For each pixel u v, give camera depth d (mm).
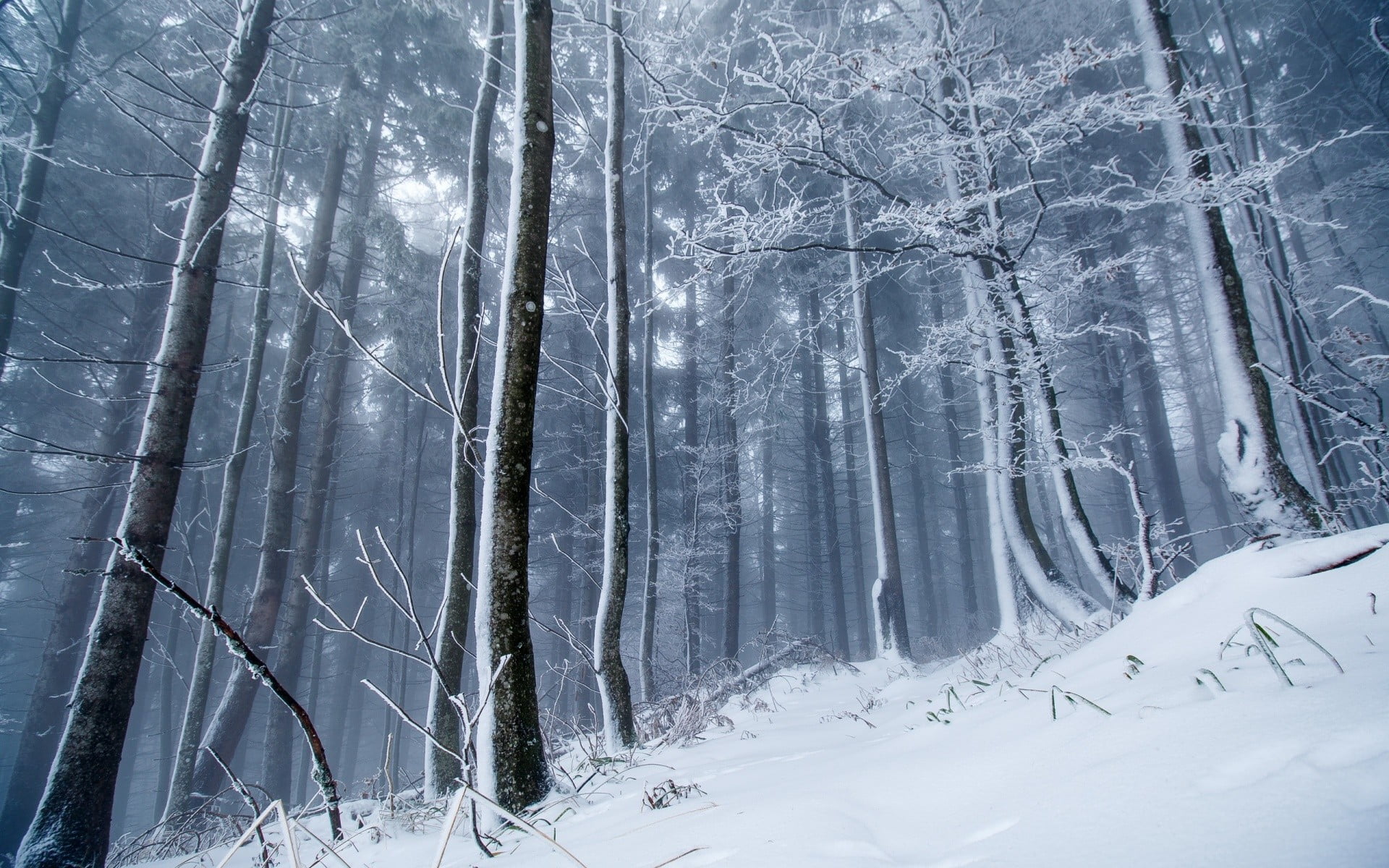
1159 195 4770
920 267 14250
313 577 12250
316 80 12984
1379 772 799
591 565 16781
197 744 7742
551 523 19438
